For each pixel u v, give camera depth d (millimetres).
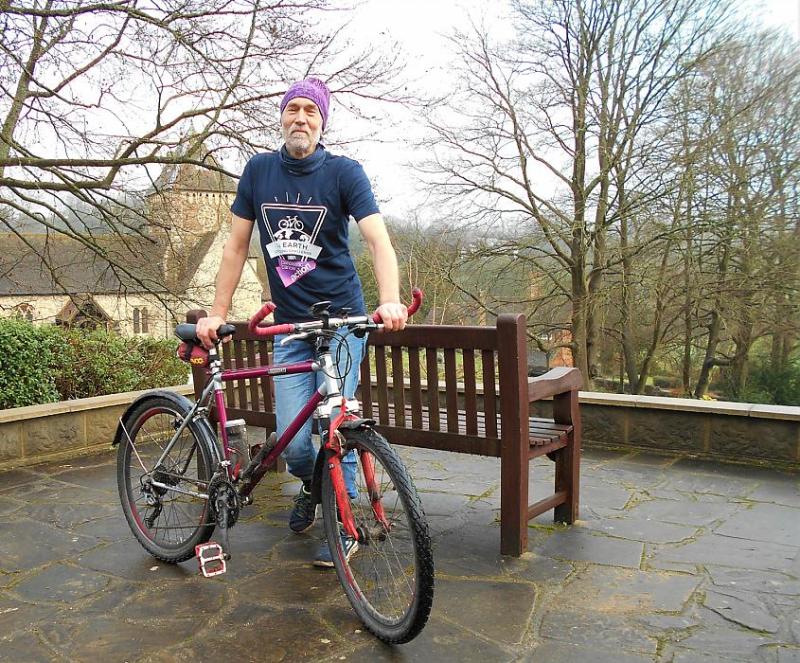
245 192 2707
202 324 2553
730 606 2420
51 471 4520
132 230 8688
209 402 2705
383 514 2213
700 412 4598
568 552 2957
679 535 3162
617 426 4922
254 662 2090
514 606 2439
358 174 2551
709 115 13430
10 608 2473
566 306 15703
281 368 2498
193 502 2746
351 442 2246
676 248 14172
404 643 2152
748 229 13531
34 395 5754
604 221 14148
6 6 6648
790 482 4047
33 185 7812
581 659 2082
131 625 2332
